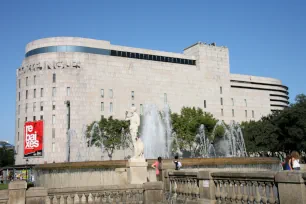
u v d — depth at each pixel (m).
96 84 93.25
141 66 101.19
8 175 70.75
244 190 10.71
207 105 111.75
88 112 90.81
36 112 89.25
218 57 117.12
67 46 92.25
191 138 78.19
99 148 84.94
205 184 12.40
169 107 100.25
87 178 23.84
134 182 19.78
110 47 97.31
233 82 122.00
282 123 63.56
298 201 8.73
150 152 73.38
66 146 86.75
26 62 93.44
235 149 83.38
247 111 122.06
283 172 9.15
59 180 24.84
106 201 14.66
